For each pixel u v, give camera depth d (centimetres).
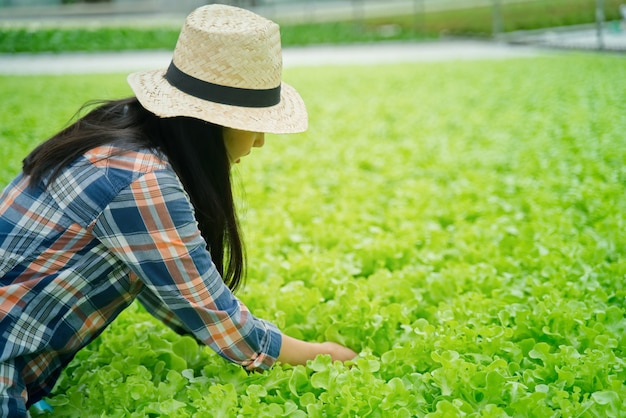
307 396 253
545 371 266
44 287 235
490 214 495
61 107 1034
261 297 350
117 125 245
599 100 927
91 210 230
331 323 315
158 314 297
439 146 741
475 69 1372
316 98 1148
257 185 599
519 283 357
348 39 2220
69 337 248
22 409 236
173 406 248
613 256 389
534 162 626
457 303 328
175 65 240
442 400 244
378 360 277
